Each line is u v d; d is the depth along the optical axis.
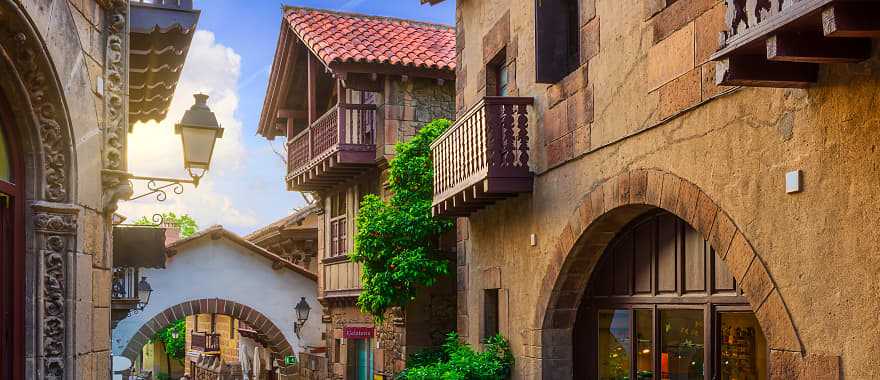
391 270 15.07
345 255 18.58
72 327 5.86
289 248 26.89
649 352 8.62
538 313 9.85
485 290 11.73
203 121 8.62
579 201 8.82
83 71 6.15
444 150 11.62
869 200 4.92
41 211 5.71
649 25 7.44
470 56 12.41
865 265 4.95
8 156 5.64
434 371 11.24
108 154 6.61
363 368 18.86
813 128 5.39
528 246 10.20
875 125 4.86
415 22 18.67
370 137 17.00
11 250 5.62
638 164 7.63
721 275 7.42
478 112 10.13
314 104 18.11
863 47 4.82
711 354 7.51
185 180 8.57
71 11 5.96
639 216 8.59
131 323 24.09
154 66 8.11
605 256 9.37
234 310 25.02
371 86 16.56
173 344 41.72
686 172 6.84
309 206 24.42
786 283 5.63
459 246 12.76
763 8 4.79
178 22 7.09
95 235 6.42
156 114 10.33
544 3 9.35
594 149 8.45
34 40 5.31
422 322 16.08
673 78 7.02
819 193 5.33
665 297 8.27
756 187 5.96
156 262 8.88
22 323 5.66
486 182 9.85
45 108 5.68
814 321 5.37
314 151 18.02
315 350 23.55
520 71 10.53
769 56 4.77
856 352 5.02
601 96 8.33
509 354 10.73
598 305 9.55
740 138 6.14
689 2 6.80
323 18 18.17
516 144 10.12
